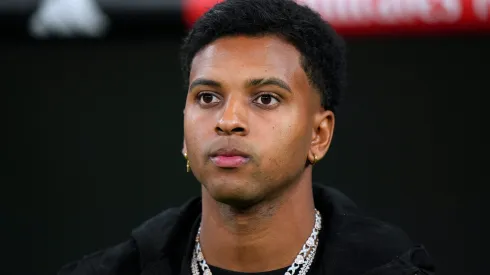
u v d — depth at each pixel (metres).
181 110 10.98
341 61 5.44
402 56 10.72
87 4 9.62
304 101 4.82
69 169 11.09
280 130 4.66
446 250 10.70
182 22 9.55
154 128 11.04
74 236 11.05
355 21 9.31
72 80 11.03
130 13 9.56
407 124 10.74
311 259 5.11
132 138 11.05
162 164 11.03
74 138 11.10
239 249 4.97
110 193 11.07
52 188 11.09
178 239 5.47
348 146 10.77
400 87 10.74
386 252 5.17
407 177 10.73
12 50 10.90
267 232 4.94
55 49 10.81
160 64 10.90
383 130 10.76
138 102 11.02
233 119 4.57
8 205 11.11
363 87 10.77
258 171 4.62
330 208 5.35
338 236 5.19
